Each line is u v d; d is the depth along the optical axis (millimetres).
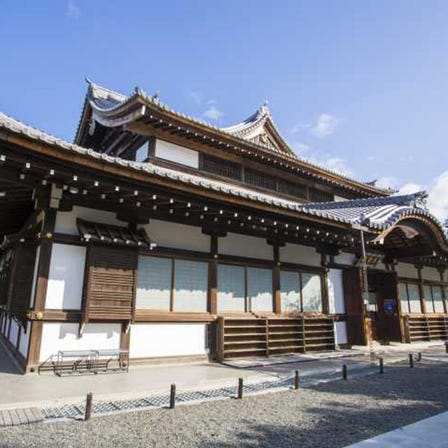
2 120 5516
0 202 8305
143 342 8148
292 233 10922
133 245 7820
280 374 7723
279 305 10766
